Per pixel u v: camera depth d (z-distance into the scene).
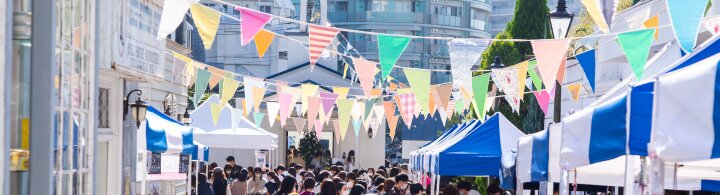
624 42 11.82
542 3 36.19
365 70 15.85
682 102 6.47
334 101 23.61
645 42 11.75
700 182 12.06
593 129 7.95
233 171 30.27
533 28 36.03
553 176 11.45
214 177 24.92
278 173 30.23
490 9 109.38
